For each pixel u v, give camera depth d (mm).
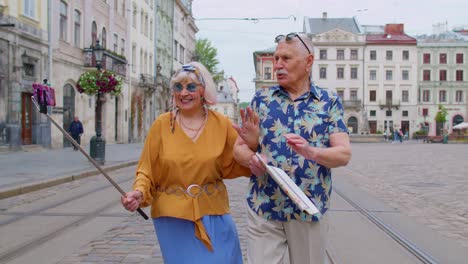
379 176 13906
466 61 74250
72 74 26609
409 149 34594
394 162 20141
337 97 2906
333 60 71625
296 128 2848
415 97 71812
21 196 9352
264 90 3018
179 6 58969
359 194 9898
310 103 2881
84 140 28438
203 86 3072
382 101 71625
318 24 75250
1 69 19969
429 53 74375
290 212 2840
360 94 71688
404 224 6801
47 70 23703
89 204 8375
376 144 49062
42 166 14484
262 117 2936
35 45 22594
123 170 15156
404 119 72125
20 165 14797
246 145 2934
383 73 71688
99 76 15883
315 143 2834
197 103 3072
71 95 26984
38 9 22906
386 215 7492
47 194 9633
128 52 37500
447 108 74375
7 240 5805
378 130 70750
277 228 2922
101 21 31312
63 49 25453
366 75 71500
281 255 2920
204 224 2992
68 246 5504
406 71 71875
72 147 25562
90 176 13039
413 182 12320
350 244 5625
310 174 2822
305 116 2855
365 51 71438
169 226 3047
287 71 2873
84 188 10555
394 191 10477
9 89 20562
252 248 2938
